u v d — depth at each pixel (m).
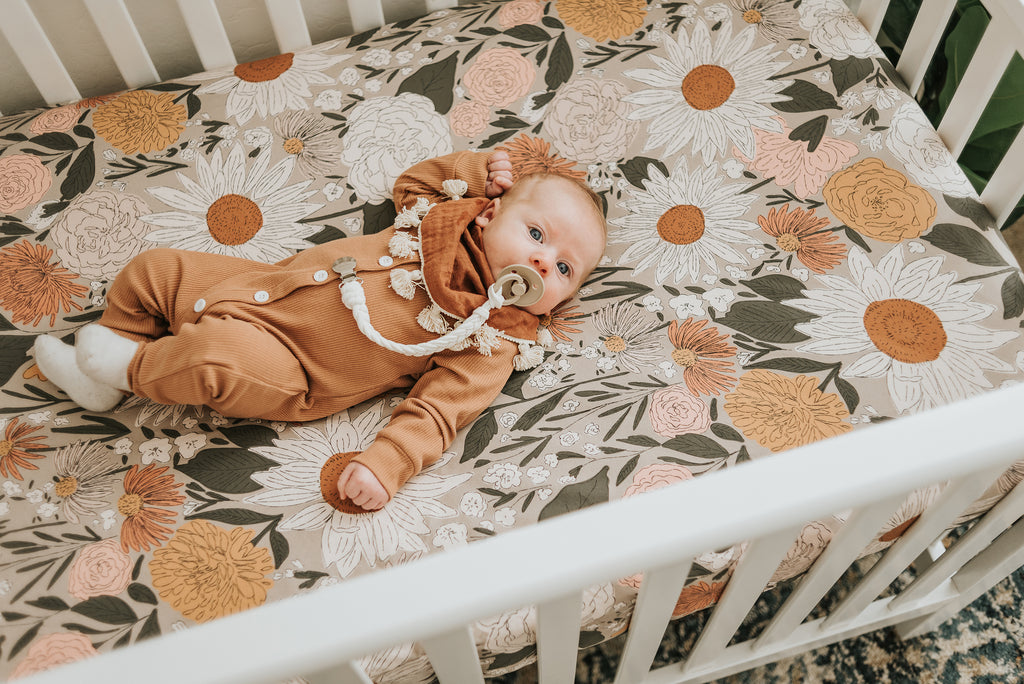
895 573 0.89
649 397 0.92
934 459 0.51
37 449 0.87
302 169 1.10
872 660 1.19
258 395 0.86
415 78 1.16
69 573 0.80
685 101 1.14
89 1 1.02
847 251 1.01
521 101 1.15
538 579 0.48
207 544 0.82
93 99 1.13
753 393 0.92
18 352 0.94
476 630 0.78
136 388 0.86
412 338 0.94
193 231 1.05
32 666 0.75
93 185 1.06
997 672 1.18
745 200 1.06
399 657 0.77
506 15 1.21
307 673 0.47
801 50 1.17
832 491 0.51
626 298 1.00
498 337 0.94
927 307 0.96
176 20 1.20
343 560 0.82
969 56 1.26
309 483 0.87
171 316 0.94
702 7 1.22
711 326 0.97
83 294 0.99
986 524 0.84
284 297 0.91
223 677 0.45
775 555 0.65
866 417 0.89
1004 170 0.98
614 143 1.12
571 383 0.94
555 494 0.86
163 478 0.86
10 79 1.19
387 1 1.30
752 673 1.18
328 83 1.16
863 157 1.07
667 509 0.50
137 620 0.78
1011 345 0.92
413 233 1.00
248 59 1.31
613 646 1.19
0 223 1.03
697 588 0.84
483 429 0.91
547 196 0.98
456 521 0.85
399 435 0.85
